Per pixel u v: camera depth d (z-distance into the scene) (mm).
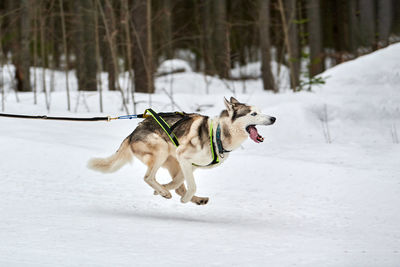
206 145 5410
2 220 4730
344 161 8461
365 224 5199
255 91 17734
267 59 18031
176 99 14016
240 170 7699
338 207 5949
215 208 5910
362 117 11594
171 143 5703
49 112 12539
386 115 11531
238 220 5324
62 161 7812
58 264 3293
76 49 17438
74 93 15008
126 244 3947
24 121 10992
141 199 6250
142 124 5805
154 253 3697
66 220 4797
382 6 16469
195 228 4703
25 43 17047
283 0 19469
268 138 10688
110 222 4785
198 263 3471
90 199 6062
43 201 5793
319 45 18625
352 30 17984
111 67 16641
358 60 13875
